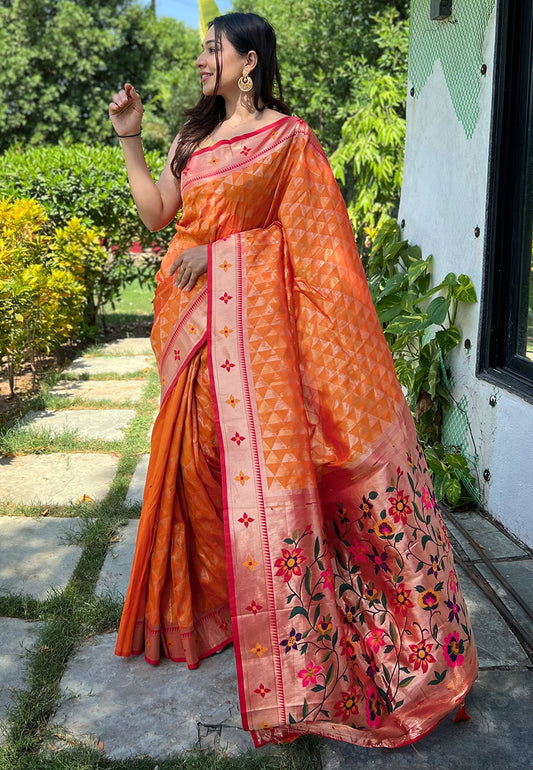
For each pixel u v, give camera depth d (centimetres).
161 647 245
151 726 214
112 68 2080
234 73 221
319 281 217
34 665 237
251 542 207
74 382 587
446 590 212
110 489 375
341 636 209
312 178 220
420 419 399
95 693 229
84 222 704
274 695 204
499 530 339
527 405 318
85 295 713
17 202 586
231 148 220
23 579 291
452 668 209
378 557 213
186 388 229
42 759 199
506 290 346
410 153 431
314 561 207
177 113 1933
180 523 239
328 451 215
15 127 1967
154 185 240
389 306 411
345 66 1147
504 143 332
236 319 219
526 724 215
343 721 205
